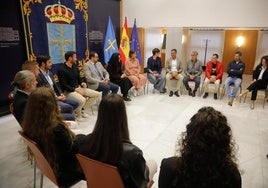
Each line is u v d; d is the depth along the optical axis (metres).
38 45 4.19
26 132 1.52
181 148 0.93
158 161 2.50
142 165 1.24
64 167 1.55
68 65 3.73
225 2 5.32
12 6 3.78
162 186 0.98
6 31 3.74
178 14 5.85
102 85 4.28
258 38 6.16
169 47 6.14
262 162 2.52
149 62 5.39
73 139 1.56
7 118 3.72
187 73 5.21
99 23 5.66
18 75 2.10
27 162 2.42
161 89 5.34
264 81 4.24
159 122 3.63
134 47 5.98
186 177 0.87
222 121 0.89
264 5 4.98
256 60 6.38
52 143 1.45
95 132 1.21
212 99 4.95
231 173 0.86
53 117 1.49
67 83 3.70
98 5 5.53
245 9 5.18
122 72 4.88
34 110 1.47
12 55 3.90
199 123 0.89
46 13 4.25
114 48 5.69
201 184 0.85
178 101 4.78
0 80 3.80
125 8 6.42
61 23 4.58
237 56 4.71
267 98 4.82
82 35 5.15
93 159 1.22
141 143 2.92
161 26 6.11
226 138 0.87
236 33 6.32
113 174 1.17
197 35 6.60
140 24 6.34
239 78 4.70
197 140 0.87
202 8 5.57
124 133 1.21
